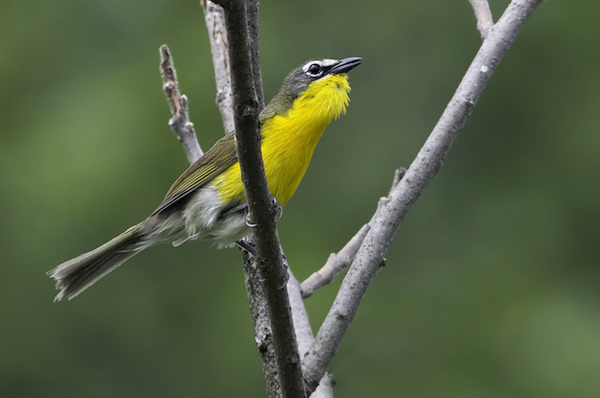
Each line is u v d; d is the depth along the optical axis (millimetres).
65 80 14547
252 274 7500
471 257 14117
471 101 6531
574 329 12414
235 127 5469
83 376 13273
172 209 8383
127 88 14109
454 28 15211
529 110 14969
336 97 8406
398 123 14805
